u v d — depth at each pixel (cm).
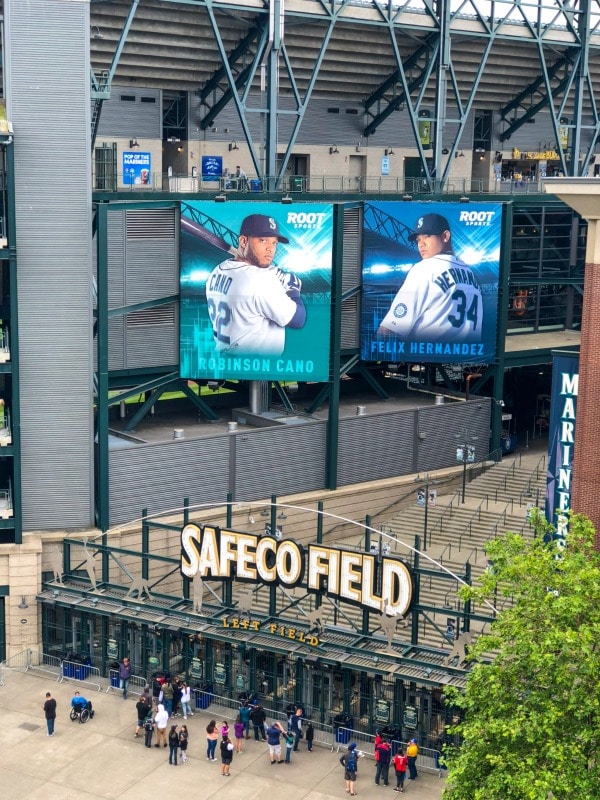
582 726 4231
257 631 6262
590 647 4325
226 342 7781
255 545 6256
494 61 10075
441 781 5672
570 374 6131
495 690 4328
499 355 8644
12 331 6819
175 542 7312
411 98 10069
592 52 10538
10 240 6744
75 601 6681
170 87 8956
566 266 9500
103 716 6266
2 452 6900
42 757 5859
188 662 6469
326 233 7681
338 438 7988
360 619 6825
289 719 5947
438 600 6950
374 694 6025
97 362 7188
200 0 7975
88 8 6762
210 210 7625
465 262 8344
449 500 8225
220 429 7938
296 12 8469
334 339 7856
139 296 7550
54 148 6825
